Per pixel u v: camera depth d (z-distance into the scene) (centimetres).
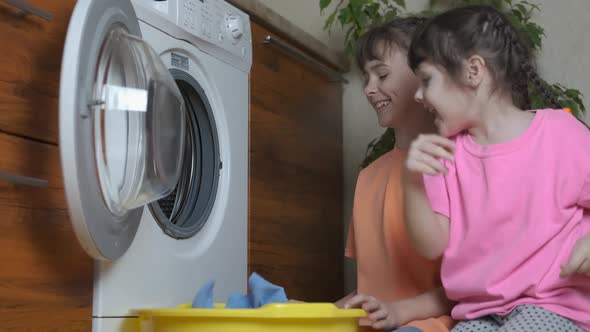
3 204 98
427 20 139
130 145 115
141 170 115
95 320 115
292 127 199
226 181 159
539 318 110
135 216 121
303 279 200
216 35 156
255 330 108
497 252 118
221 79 159
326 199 220
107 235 108
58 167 109
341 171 232
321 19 249
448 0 229
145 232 126
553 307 112
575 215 117
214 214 154
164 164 119
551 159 118
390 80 153
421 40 126
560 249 115
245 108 170
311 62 210
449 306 134
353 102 239
